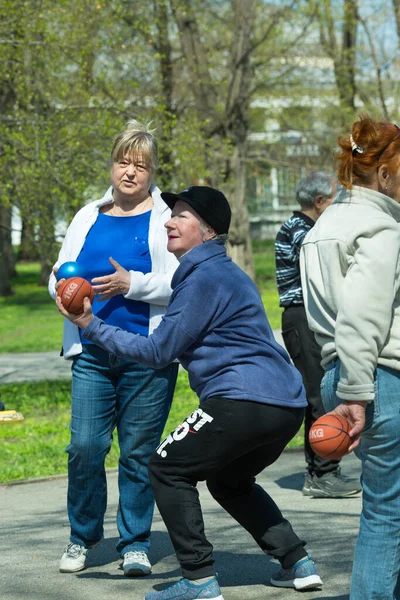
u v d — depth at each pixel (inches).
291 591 196.5
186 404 531.2
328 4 1161.4
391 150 154.0
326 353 153.5
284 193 1793.8
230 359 178.2
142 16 794.8
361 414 147.0
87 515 218.8
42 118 618.5
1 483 349.4
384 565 152.0
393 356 148.5
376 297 145.3
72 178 609.9
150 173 217.8
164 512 178.1
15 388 604.1
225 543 240.2
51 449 416.5
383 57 1232.2
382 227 148.9
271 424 177.2
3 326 1111.6
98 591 203.9
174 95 1071.0
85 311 181.6
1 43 611.5
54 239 650.8
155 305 212.4
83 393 213.9
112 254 215.5
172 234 185.3
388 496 152.1
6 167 617.3
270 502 193.6
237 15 1058.1
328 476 294.8
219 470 180.5
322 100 1305.4
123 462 216.1
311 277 154.6
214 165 1031.0
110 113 634.8
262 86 1191.6
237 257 1182.9
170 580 210.7
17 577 217.0
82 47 638.5
